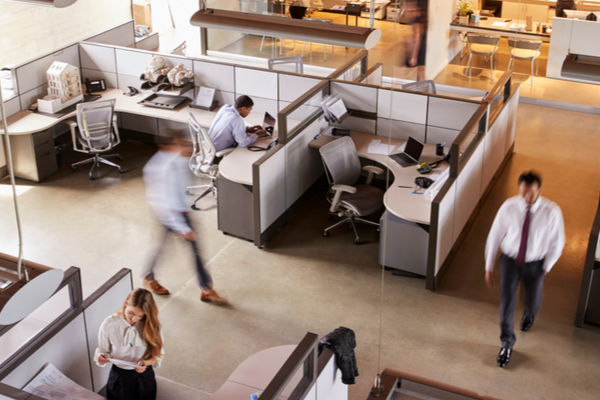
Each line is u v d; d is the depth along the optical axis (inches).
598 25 311.6
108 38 295.7
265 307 185.2
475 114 207.9
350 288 193.5
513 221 151.5
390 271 201.2
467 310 183.6
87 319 139.6
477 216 232.2
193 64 263.4
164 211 195.6
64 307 140.1
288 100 251.4
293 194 228.5
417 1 336.2
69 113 253.4
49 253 207.8
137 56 270.8
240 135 222.7
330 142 215.3
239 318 180.7
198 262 186.4
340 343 126.3
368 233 222.2
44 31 301.7
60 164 264.4
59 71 254.8
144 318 135.0
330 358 123.4
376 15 415.2
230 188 210.1
